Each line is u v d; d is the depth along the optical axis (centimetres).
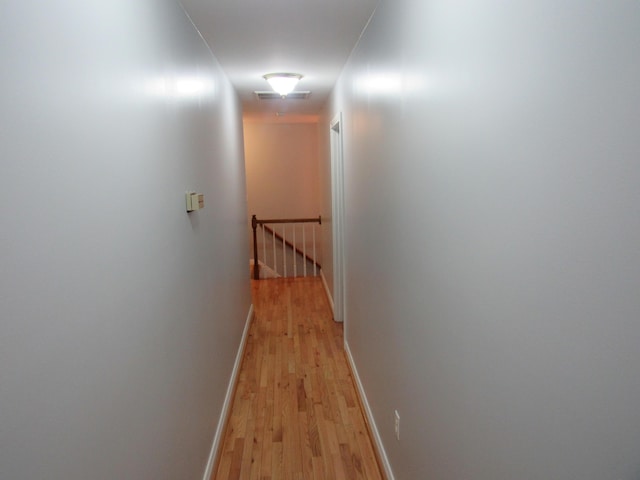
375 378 217
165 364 132
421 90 126
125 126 104
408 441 158
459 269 103
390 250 173
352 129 261
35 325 65
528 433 75
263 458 216
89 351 82
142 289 113
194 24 191
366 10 185
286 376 303
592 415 59
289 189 612
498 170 82
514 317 78
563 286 64
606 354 56
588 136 57
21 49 64
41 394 66
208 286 205
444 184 110
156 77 131
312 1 174
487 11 84
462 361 104
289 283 563
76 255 78
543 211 68
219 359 232
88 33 85
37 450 65
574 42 59
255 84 329
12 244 60
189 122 175
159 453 125
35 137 67
